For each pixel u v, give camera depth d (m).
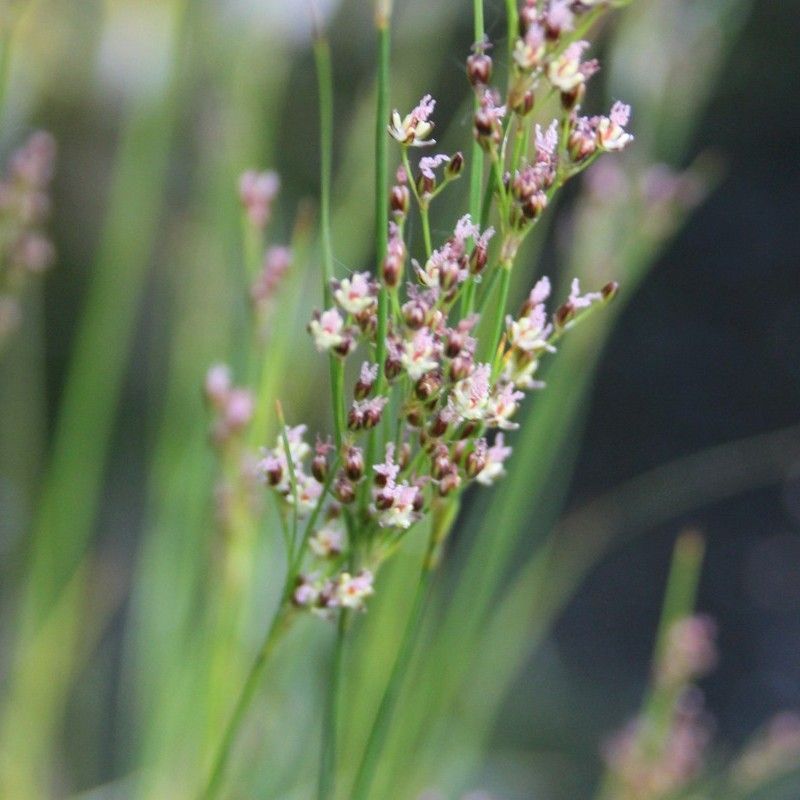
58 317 1.92
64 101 1.65
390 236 0.62
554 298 1.73
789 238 2.68
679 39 0.88
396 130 0.61
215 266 0.87
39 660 0.86
